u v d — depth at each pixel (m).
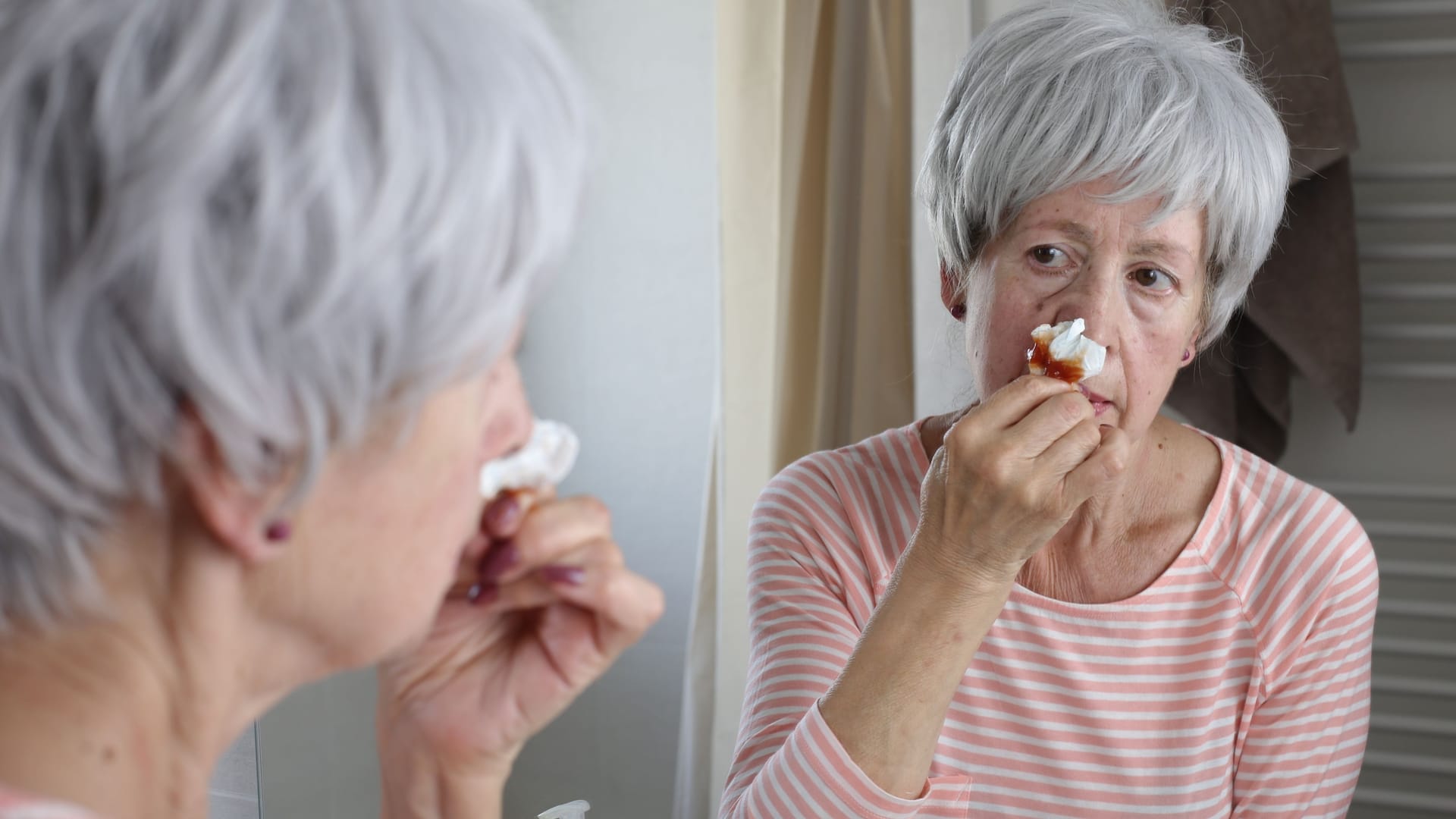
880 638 0.92
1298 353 1.54
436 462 0.45
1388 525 1.66
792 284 1.77
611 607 0.60
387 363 0.39
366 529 0.44
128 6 0.35
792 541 1.15
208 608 0.42
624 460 2.23
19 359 0.36
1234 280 1.07
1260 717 1.11
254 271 0.36
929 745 0.92
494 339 0.41
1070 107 0.97
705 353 2.16
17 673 0.40
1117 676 1.10
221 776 1.44
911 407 1.79
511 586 0.61
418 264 0.38
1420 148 1.67
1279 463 1.73
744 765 1.00
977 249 1.08
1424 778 1.66
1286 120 1.50
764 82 1.71
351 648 0.47
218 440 0.38
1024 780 1.10
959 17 1.69
